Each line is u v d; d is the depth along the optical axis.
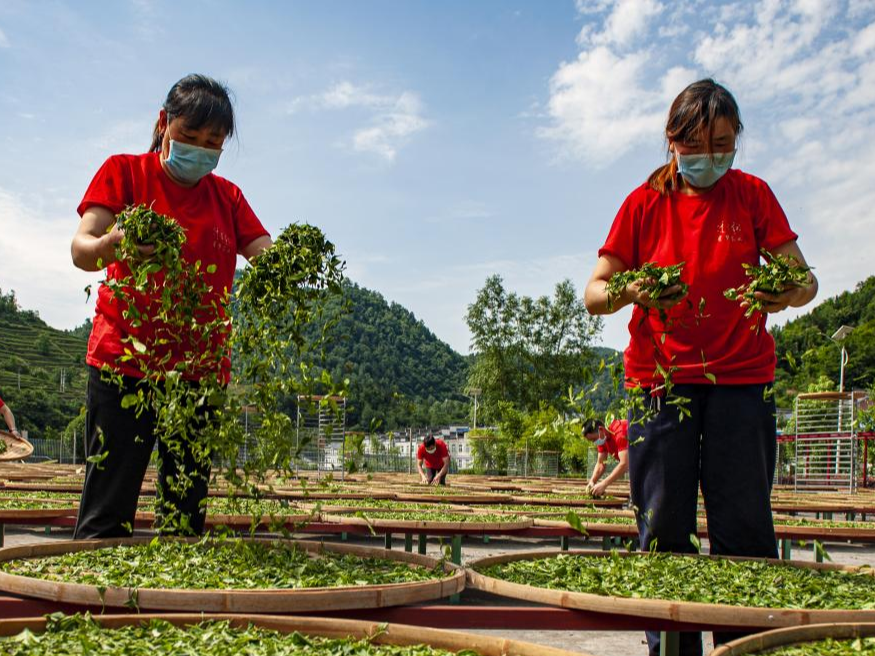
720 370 3.79
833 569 3.67
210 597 2.59
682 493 3.87
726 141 3.70
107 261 3.62
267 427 3.44
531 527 6.69
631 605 2.73
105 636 2.30
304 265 3.40
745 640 2.27
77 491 9.80
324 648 2.30
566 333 47.28
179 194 4.08
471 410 48.16
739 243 3.86
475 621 2.85
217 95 3.83
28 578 2.79
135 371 3.90
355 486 12.92
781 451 25.64
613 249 4.03
